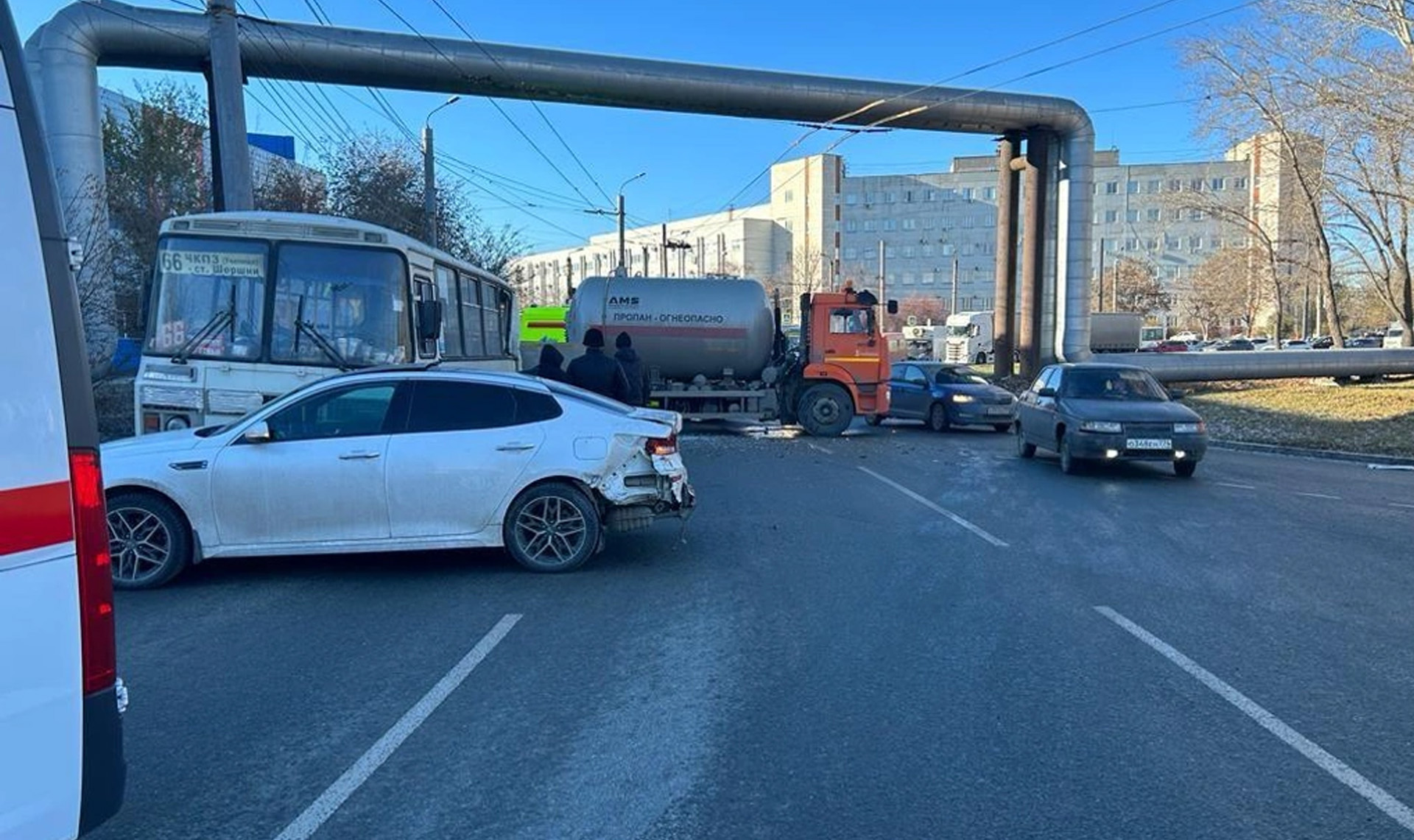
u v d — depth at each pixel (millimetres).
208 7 13234
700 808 3809
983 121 26469
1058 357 28344
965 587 7312
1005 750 4348
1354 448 17188
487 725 4625
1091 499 11766
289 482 7227
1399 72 19359
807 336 20250
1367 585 7410
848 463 15578
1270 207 31781
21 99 2582
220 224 9797
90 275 15531
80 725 2576
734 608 6699
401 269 10141
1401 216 28266
